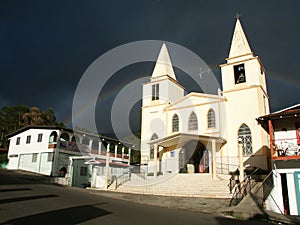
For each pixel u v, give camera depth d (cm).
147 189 1973
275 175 1578
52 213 838
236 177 1859
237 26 2830
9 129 4978
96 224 733
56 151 3103
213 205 1374
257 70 2552
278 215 1189
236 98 2536
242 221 975
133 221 820
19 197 1089
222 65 2708
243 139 2395
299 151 1678
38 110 5194
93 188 2217
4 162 3534
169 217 954
